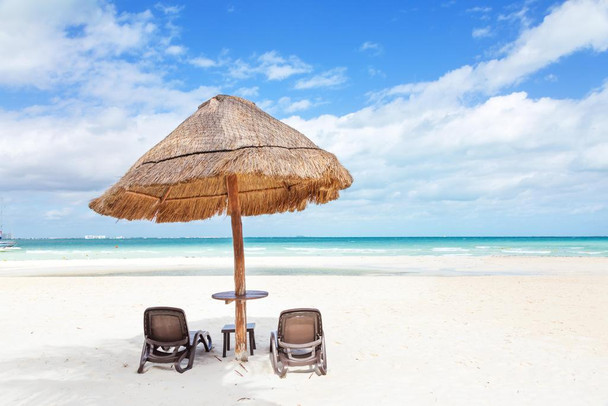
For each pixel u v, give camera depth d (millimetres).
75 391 4766
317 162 5164
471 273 20234
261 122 5637
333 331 7914
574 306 10594
